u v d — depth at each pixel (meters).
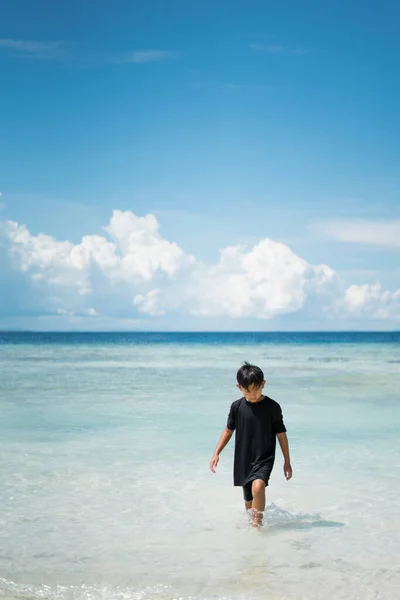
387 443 8.83
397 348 59.38
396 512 5.44
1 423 10.66
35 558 4.37
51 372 23.95
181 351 49.75
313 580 3.99
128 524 5.12
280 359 35.41
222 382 19.25
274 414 5.20
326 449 8.38
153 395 15.35
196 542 4.69
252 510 5.04
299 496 5.97
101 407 12.91
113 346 65.44
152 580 4.00
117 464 7.39
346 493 6.07
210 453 8.07
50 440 9.02
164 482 6.53
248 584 3.93
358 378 20.89
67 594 3.80
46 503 5.73
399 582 3.96
